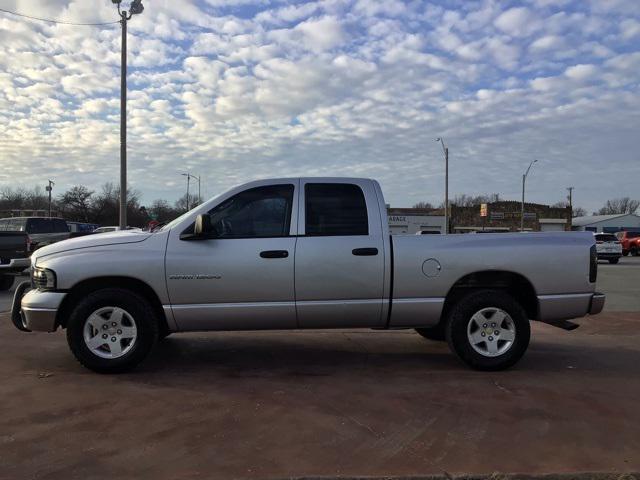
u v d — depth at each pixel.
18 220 19.31
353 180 5.81
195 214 5.60
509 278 5.88
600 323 9.01
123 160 18.84
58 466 3.47
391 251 5.60
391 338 7.45
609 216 94.06
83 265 5.38
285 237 5.55
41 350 6.50
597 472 3.44
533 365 6.08
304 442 3.87
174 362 6.05
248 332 7.77
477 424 4.24
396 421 4.28
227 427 4.12
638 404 4.73
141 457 3.61
